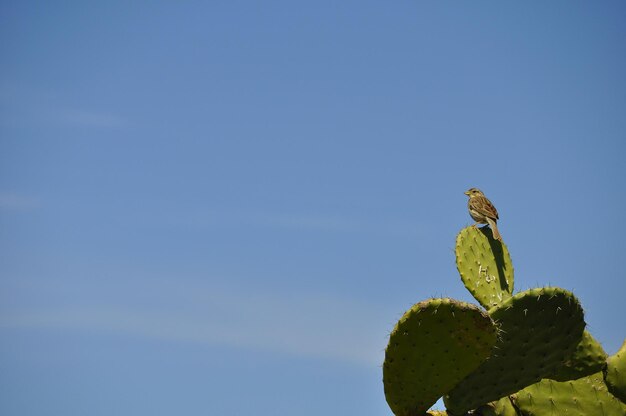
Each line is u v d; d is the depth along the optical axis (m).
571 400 8.95
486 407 8.69
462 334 7.76
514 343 8.27
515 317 8.22
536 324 8.27
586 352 8.86
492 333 7.74
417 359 7.98
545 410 8.95
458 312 7.68
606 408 8.95
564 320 8.29
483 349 7.82
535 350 8.32
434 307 7.71
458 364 7.94
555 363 8.42
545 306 8.22
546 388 9.00
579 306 8.29
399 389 8.18
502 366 8.29
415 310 7.77
